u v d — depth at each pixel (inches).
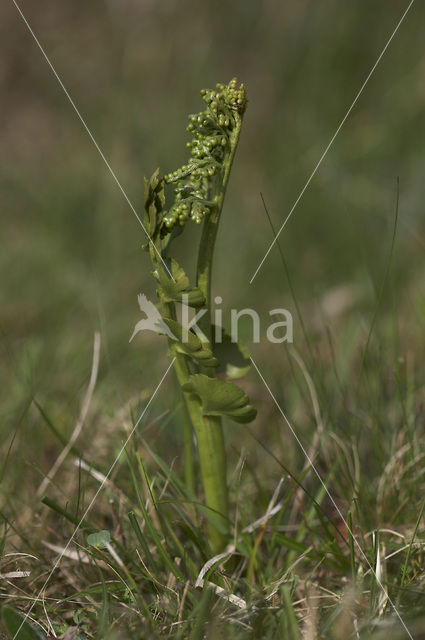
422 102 158.1
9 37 217.6
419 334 99.7
